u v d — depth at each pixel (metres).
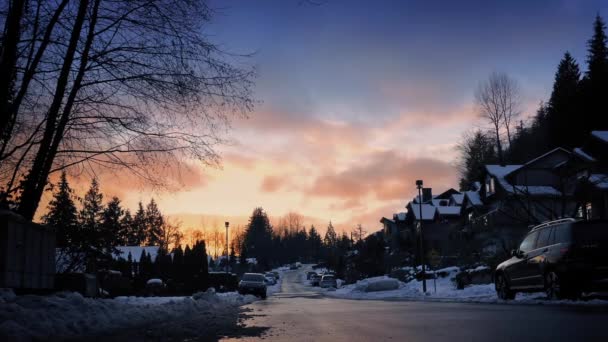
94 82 12.12
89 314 9.60
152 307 12.52
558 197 38.00
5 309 8.11
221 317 12.27
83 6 11.80
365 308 15.38
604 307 11.50
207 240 126.00
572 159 34.06
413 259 57.03
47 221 18.45
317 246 181.88
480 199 53.09
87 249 18.92
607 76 58.66
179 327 9.63
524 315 10.09
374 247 62.91
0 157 11.93
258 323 10.39
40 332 7.77
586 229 12.95
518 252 15.66
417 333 7.91
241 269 103.06
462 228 55.56
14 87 12.09
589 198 32.50
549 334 7.18
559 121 63.00
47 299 9.59
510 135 74.25
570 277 12.77
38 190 12.16
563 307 11.87
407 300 22.16
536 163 45.31
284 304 20.88
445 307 14.17
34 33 11.61
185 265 49.22
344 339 7.51
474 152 83.56
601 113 57.12
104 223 19.59
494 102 70.81
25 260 10.58
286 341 7.47
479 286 24.36
